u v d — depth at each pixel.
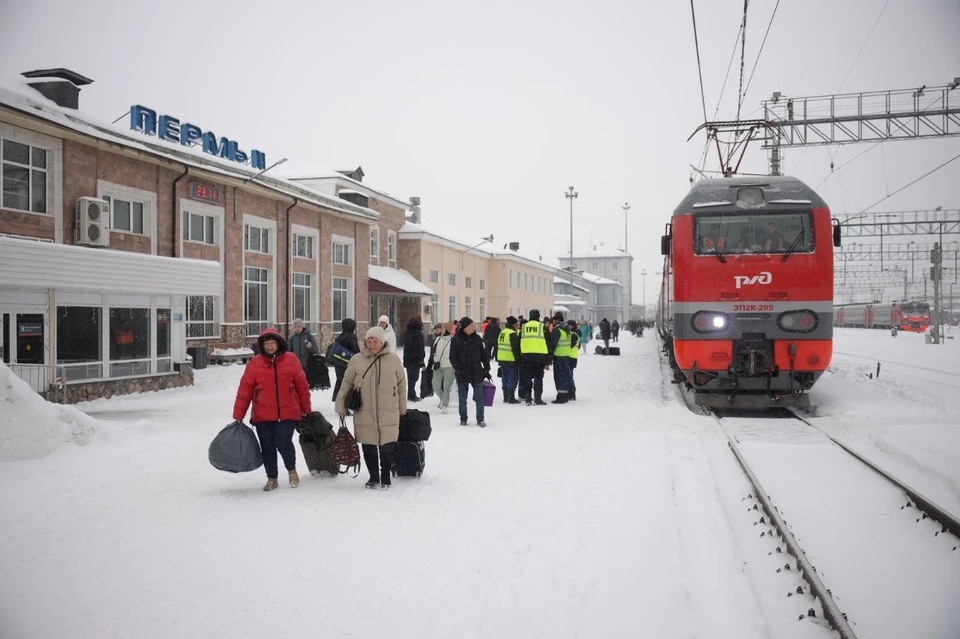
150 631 4.02
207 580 4.78
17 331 13.35
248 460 7.22
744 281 12.73
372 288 35.25
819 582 4.52
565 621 4.14
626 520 6.10
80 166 18.11
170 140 23.56
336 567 5.02
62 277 13.76
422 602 4.42
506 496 7.07
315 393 16.58
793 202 12.84
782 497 7.13
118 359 15.71
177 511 6.52
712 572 4.89
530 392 15.12
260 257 25.78
